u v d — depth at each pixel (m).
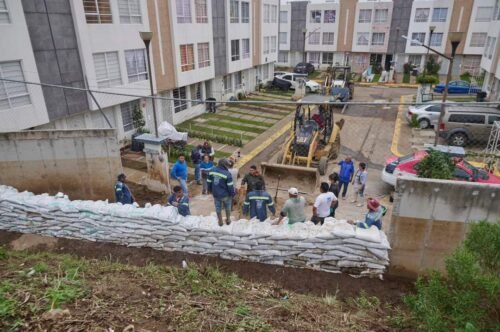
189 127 19.53
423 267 5.94
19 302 3.99
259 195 7.09
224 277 5.68
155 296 4.53
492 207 5.37
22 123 12.48
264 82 31.72
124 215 6.65
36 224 7.24
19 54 11.97
